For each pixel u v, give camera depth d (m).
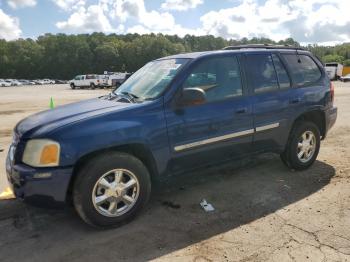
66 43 121.12
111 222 3.93
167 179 4.36
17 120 12.43
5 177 5.77
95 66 121.38
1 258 3.47
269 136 5.14
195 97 4.13
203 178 5.45
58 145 3.60
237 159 4.92
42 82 87.56
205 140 4.47
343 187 4.99
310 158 5.73
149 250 3.54
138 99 4.35
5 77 119.25
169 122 4.18
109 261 3.38
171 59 4.90
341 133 8.59
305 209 4.34
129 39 140.62
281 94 5.20
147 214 4.30
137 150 4.15
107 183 3.86
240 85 4.84
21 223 4.16
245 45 5.32
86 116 3.88
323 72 5.97
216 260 3.34
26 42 124.31
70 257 3.46
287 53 5.54
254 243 3.61
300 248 3.49
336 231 3.79
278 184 5.16
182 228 3.96
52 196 3.64
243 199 4.68
